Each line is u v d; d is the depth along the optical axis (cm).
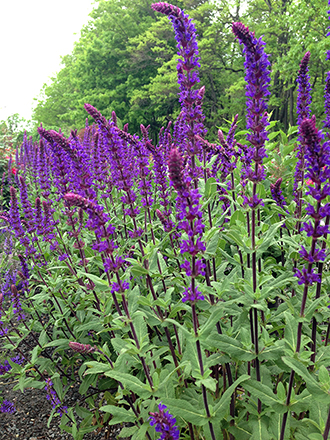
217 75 4362
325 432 252
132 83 4478
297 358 275
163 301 314
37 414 511
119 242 554
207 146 421
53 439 466
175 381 349
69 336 535
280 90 3766
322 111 2941
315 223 253
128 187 378
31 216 549
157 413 241
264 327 358
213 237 352
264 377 336
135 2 4978
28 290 582
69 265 493
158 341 442
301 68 397
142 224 561
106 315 391
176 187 244
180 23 322
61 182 417
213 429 296
